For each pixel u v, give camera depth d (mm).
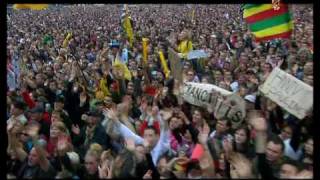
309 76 10070
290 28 12391
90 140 9102
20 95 12000
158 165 7332
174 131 8570
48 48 26484
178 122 8602
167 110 9070
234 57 16406
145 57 17250
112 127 9125
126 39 25594
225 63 15102
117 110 9672
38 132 8805
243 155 6711
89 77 15719
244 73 12648
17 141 7980
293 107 8969
